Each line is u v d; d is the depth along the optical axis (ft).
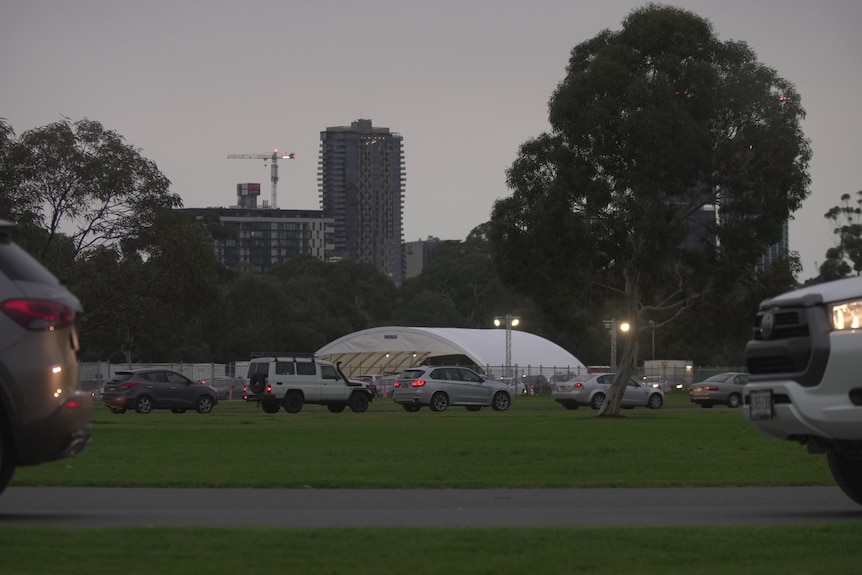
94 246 357.41
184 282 361.71
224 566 76.64
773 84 435.94
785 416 106.42
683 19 435.12
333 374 491.72
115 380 478.59
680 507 120.88
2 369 99.76
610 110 426.51
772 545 88.28
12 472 102.37
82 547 82.99
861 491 117.39
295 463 178.60
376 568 76.79
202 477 151.64
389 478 152.46
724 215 441.68
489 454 198.18
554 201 429.38
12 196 346.33
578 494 134.31
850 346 102.99
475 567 77.56
